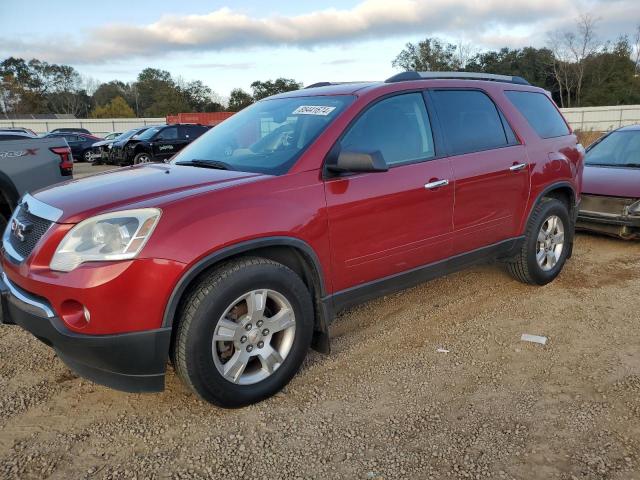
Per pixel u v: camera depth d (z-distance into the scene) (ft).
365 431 9.27
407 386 10.73
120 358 8.57
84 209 8.86
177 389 10.66
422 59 211.20
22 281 8.95
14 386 10.76
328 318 10.99
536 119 15.90
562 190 16.48
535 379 10.93
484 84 14.62
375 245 11.41
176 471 8.30
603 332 13.14
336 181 10.68
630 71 200.64
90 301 8.25
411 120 12.42
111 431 9.32
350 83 13.39
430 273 12.94
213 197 9.25
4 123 136.98
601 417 9.55
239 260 9.56
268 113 12.93
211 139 13.35
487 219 13.85
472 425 9.39
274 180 10.00
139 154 61.00
